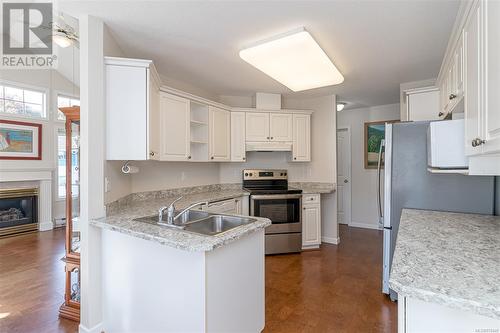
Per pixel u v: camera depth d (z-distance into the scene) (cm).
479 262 102
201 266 140
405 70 299
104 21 196
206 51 251
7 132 448
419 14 186
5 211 459
